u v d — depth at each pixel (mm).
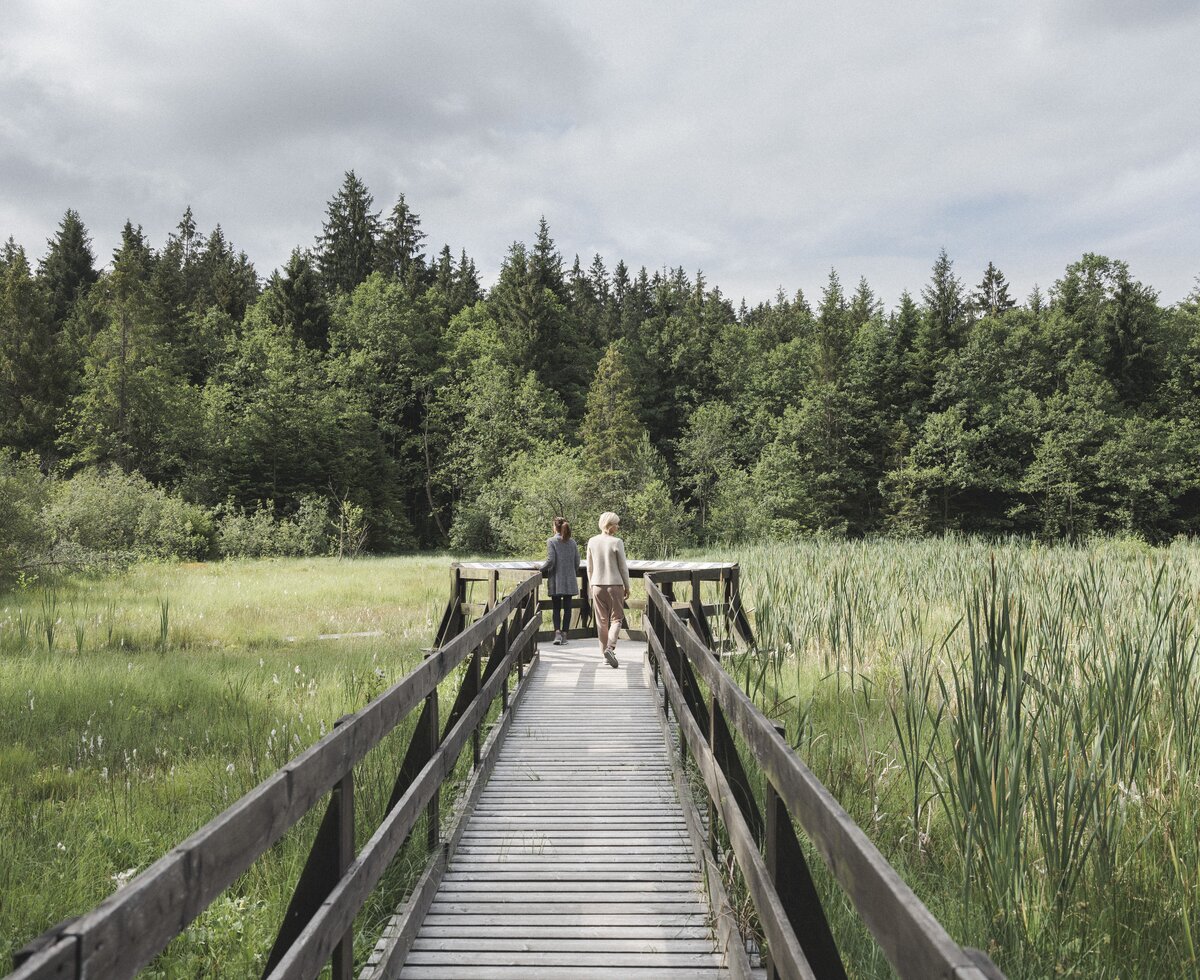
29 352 51406
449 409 63375
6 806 5219
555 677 9383
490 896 3898
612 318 88938
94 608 15227
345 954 2604
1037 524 56906
